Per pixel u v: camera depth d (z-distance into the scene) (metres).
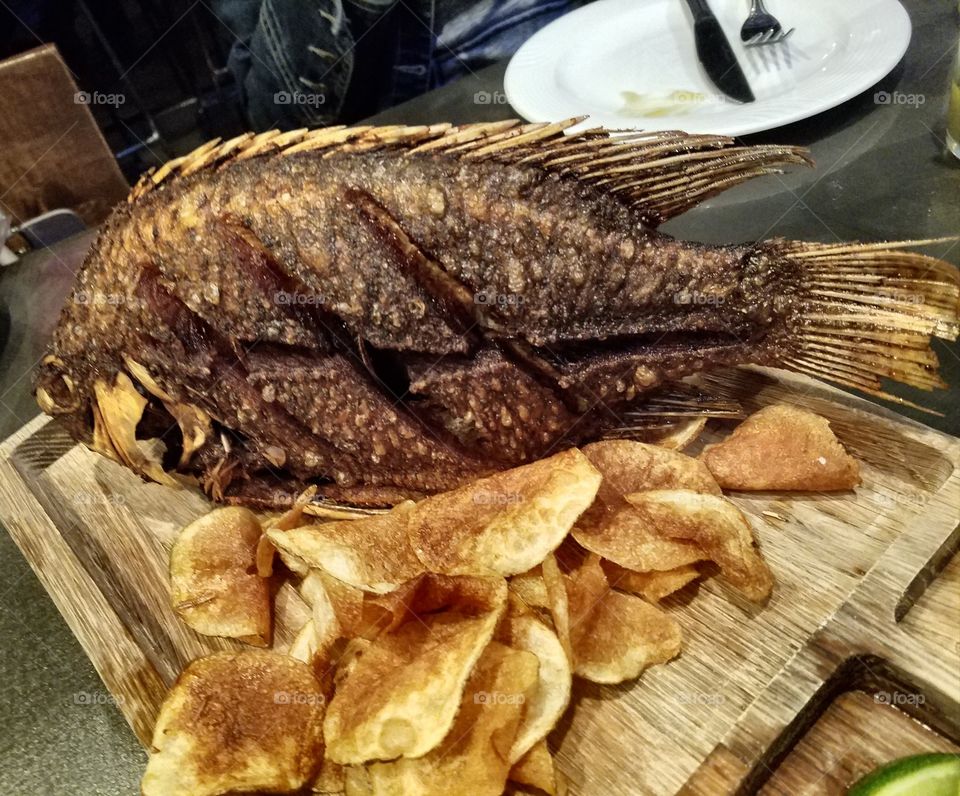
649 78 0.47
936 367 0.27
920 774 0.21
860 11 0.45
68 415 0.32
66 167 0.51
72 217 0.53
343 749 0.22
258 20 0.57
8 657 0.31
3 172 0.50
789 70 0.45
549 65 0.50
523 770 0.23
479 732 0.22
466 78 0.55
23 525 0.33
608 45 0.50
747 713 0.22
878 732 0.23
